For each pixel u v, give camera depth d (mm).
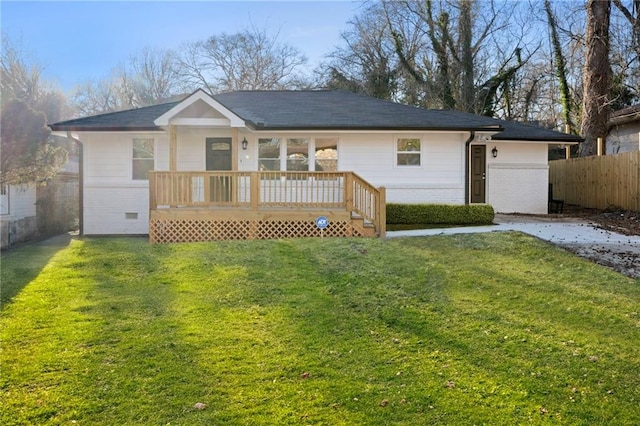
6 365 4039
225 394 3566
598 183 15719
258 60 38000
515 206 15836
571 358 4160
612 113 19531
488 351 4352
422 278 6891
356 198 11234
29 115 11070
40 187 13828
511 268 7336
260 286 6641
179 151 13281
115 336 4738
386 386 3699
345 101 15250
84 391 3596
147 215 13227
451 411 3324
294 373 3928
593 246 8750
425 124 12992
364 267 7594
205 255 8734
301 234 11258
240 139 13312
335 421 3201
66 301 5977
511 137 15328
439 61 27438
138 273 7551
